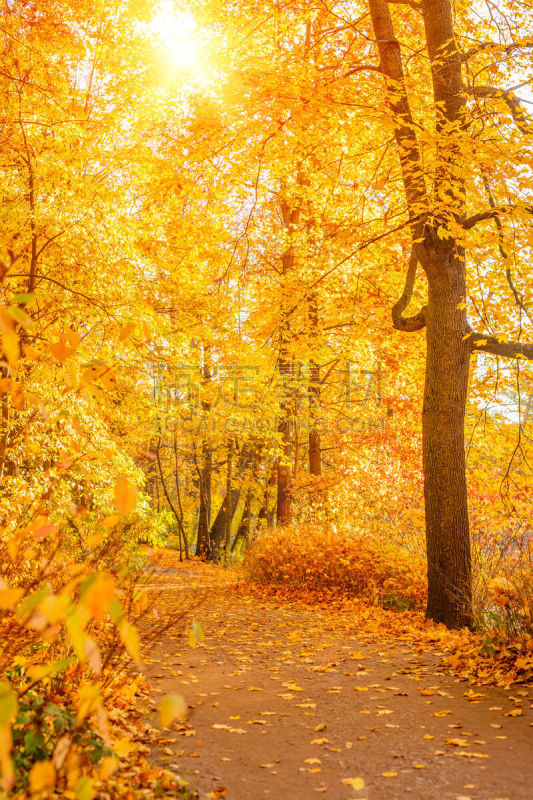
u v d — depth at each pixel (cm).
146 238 1257
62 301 874
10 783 162
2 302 690
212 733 448
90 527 791
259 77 899
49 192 873
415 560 1193
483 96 997
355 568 1238
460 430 970
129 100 1154
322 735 441
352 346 1769
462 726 444
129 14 1127
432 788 341
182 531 2761
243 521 2975
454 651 689
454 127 840
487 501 1091
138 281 1097
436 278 986
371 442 1762
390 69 991
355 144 1191
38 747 291
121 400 1170
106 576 182
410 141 878
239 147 1045
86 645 181
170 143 1090
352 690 561
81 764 284
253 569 1553
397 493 1498
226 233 1337
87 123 1085
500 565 903
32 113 860
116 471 937
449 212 902
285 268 1659
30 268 849
